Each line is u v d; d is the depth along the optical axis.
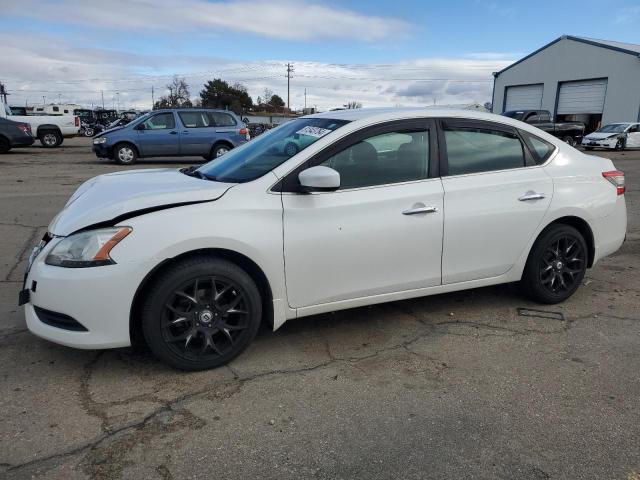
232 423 2.82
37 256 3.23
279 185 3.41
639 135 25.38
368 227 3.59
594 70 33.09
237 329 3.39
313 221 3.44
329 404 3.02
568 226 4.42
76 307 3.01
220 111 16.45
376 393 3.14
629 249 6.54
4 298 4.46
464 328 4.07
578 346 3.79
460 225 3.91
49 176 12.55
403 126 3.81
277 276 3.40
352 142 3.62
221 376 3.30
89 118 53.53
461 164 3.98
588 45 33.34
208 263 3.21
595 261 4.65
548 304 4.53
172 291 3.15
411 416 2.91
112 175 4.17
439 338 3.89
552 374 3.39
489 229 4.03
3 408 2.90
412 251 3.77
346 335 3.93
